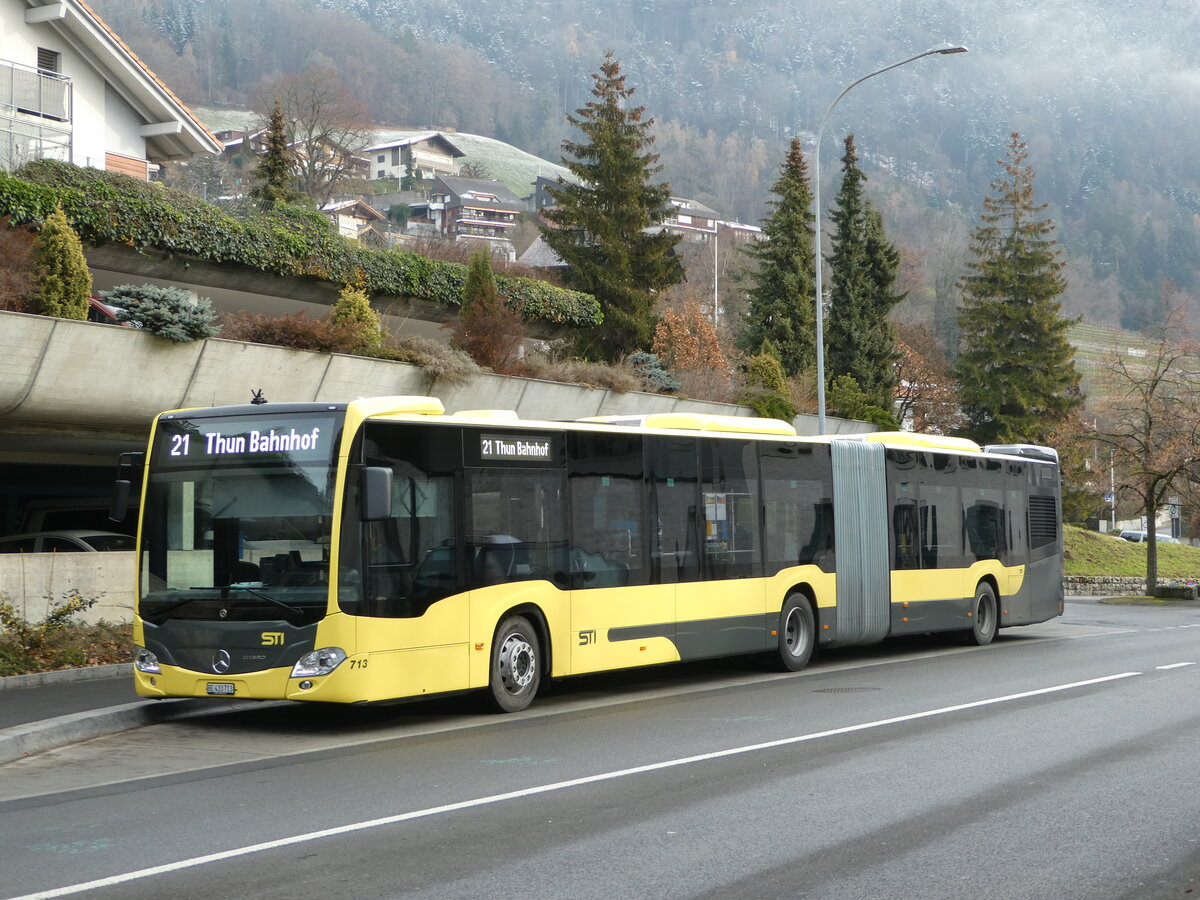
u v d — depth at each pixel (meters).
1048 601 24.45
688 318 46.94
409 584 12.31
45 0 30.50
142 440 24.62
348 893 6.54
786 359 56.12
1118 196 189.88
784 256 57.28
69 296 22.44
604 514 14.77
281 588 11.84
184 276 29.94
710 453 16.52
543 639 13.97
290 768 10.30
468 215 170.12
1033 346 64.62
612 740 11.55
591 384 33.31
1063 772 9.84
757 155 198.50
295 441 12.09
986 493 22.64
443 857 7.27
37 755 11.07
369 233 51.88
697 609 15.95
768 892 6.57
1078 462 57.53
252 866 7.09
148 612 12.29
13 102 29.55
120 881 6.79
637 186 46.62
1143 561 66.25
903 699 14.40
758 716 13.09
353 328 27.05
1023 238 64.69
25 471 28.34
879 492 19.83
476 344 31.70
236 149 152.75
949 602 21.22
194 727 12.69
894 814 8.38
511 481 13.61
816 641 18.25
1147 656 19.77
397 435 12.43
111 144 32.56
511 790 9.20
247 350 24.09
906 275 110.81
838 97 29.80
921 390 73.50
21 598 18.97
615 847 7.50
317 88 78.19
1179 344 47.59
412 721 13.03
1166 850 7.45
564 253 46.12
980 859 7.23
